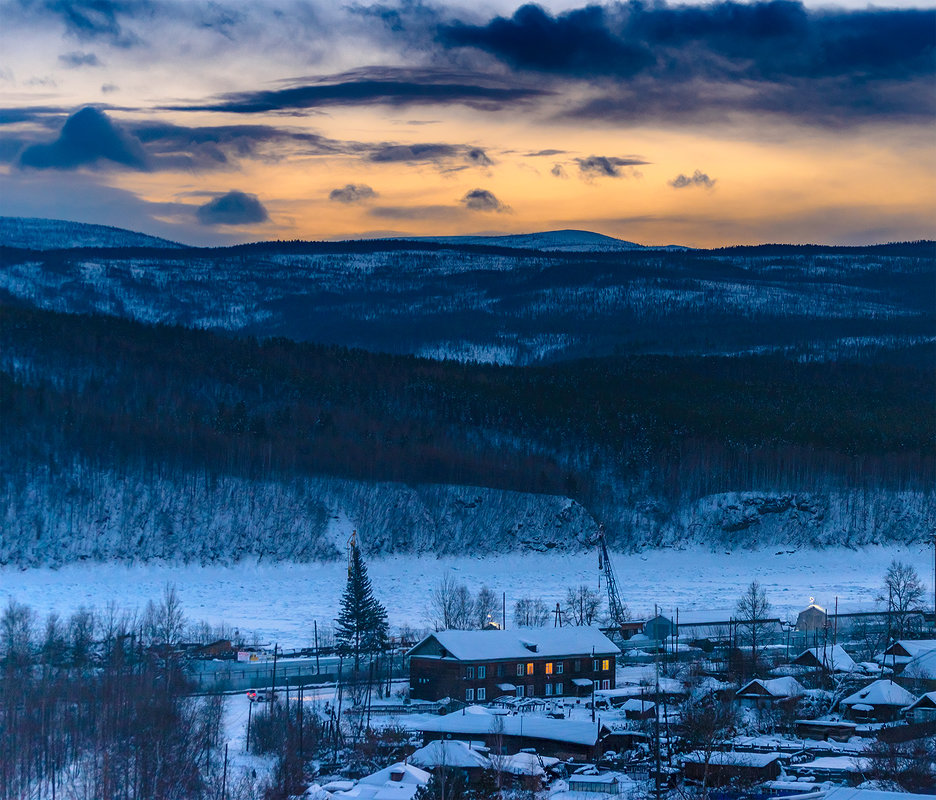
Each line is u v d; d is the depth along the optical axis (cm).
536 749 13550
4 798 11119
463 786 11919
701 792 11719
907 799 8650
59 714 13112
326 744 13812
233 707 15612
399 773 11956
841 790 8831
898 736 13812
